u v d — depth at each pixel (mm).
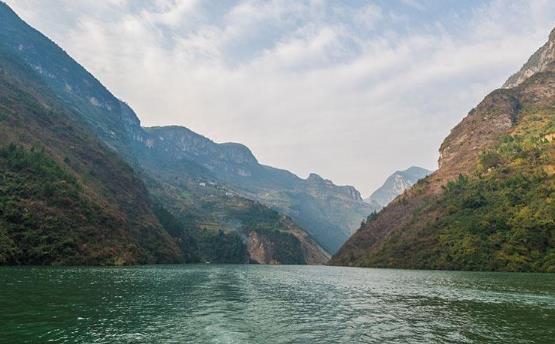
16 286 61500
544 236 145375
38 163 142500
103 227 144750
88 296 55531
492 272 143250
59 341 31703
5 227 109938
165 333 35531
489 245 156250
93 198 155625
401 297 66812
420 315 48844
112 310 46125
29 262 109312
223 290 73688
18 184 125938
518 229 152500
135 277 91188
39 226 117688
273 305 55312
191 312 46750
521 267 141375
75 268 107188
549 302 60781
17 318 39062
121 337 33719
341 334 37531
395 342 35062
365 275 132875
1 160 133125
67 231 125125
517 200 170000
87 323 38469
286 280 107188
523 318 47125
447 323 43875
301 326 40625
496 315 49094
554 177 172375
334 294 71000
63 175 147750
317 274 140500
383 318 46469
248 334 36062
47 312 42594
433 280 105750
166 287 73875
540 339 36688
